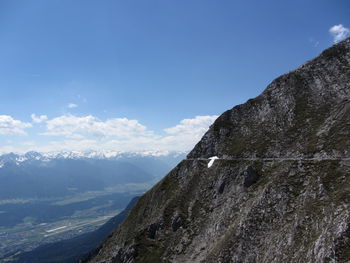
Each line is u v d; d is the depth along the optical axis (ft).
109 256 481.46
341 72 413.39
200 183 438.40
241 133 471.62
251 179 360.07
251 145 422.00
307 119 383.04
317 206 237.86
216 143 490.49
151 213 479.82
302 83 441.68
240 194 354.33
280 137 390.21
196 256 328.29
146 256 374.43
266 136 415.64
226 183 393.70
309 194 258.78
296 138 367.66
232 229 300.40
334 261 184.75
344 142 294.05
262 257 247.70
